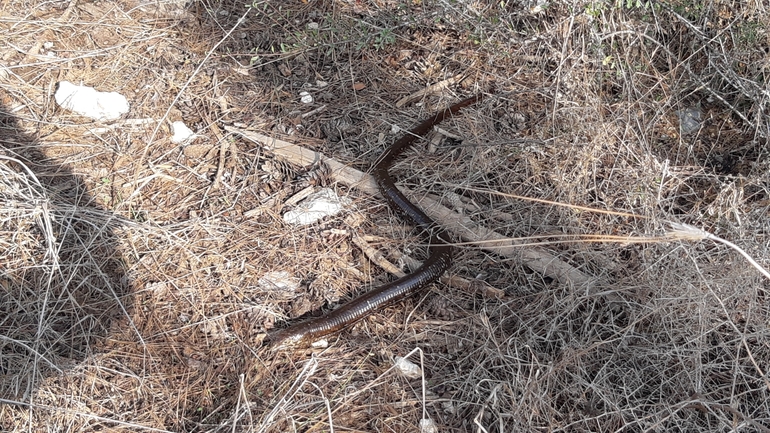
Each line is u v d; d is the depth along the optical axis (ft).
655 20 4.50
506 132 4.83
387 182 4.45
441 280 4.05
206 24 5.56
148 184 4.39
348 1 5.74
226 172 4.54
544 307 3.84
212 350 3.62
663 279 3.63
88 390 3.40
